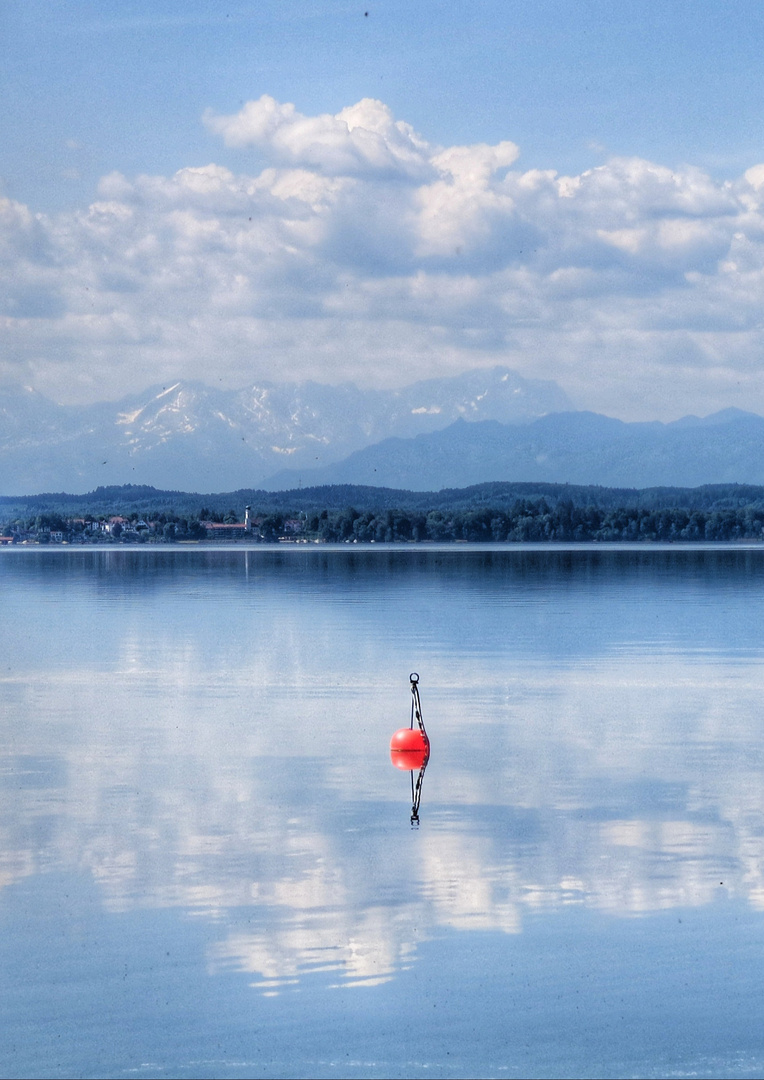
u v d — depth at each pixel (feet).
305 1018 157.69
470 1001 162.20
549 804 265.95
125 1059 148.05
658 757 318.65
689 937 183.21
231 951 178.29
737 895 201.57
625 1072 145.48
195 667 531.50
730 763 310.04
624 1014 158.81
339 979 168.96
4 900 200.54
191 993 164.55
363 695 439.63
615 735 352.49
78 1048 150.51
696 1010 159.94
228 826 247.70
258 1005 161.17
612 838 236.63
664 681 470.80
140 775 299.38
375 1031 154.30
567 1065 146.92
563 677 484.33
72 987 166.61
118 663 549.95
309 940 182.50
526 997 163.32
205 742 345.72
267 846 232.12
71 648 616.80
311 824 249.34
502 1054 149.07
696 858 222.48
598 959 175.32
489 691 445.78
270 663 543.39
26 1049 150.10
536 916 192.24
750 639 639.35
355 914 193.16
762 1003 161.99
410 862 220.64
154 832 242.99
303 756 323.78
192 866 219.00
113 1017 158.20
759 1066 147.02
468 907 196.34
